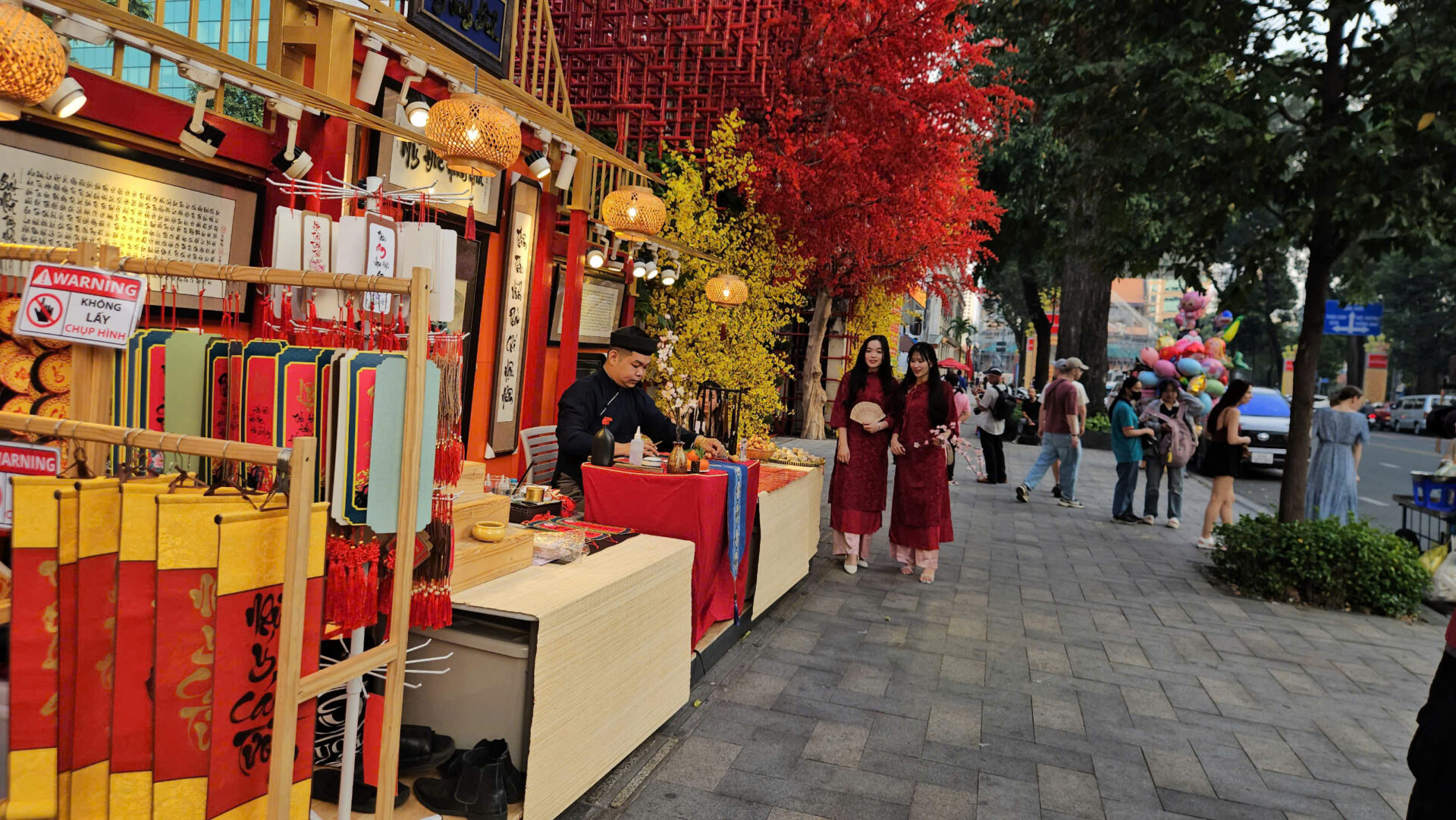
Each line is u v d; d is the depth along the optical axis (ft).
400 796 8.53
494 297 19.12
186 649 5.94
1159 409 32.07
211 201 11.04
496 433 19.84
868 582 21.29
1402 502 24.93
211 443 5.90
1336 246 21.13
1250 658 16.71
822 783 10.71
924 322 107.65
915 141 29.78
